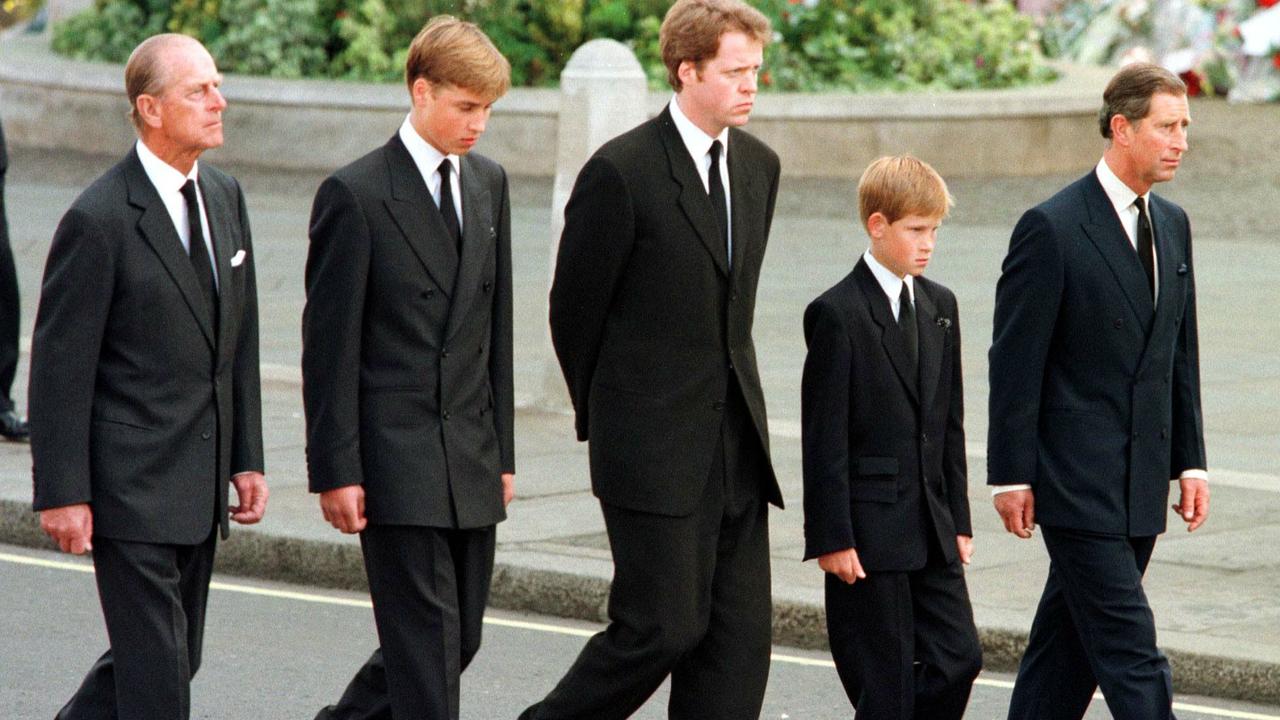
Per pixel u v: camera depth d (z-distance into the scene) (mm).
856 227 67875
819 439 17688
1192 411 18375
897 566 17688
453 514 17609
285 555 27938
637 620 17094
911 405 17875
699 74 17016
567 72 37281
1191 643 23016
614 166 16984
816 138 79562
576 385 17547
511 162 79312
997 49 87812
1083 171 83875
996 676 23719
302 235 64812
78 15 92125
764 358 44875
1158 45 111688
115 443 16750
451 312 17688
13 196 71688
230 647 24375
